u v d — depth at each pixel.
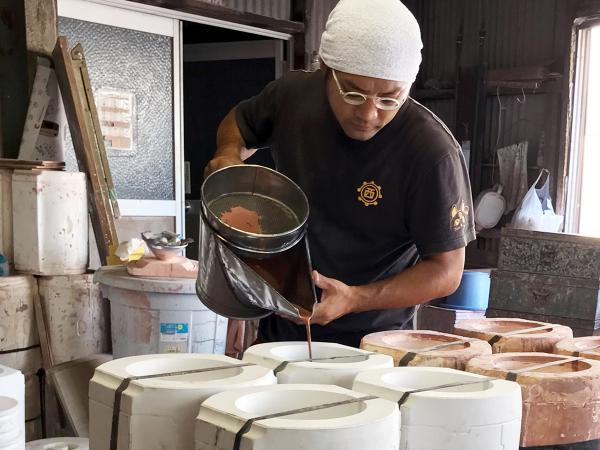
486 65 5.22
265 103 1.96
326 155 1.77
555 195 4.87
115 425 0.98
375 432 0.85
